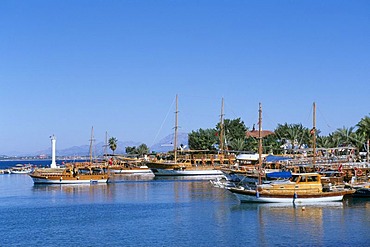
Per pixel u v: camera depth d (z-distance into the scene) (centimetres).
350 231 5047
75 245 4734
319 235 4888
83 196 9125
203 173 14962
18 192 10369
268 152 15775
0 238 5138
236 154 16975
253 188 7350
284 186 7069
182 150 16350
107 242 4819
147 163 15238
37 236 5212
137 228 5506
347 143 13350
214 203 7481
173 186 11000
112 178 14438
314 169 8869
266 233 5034
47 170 13162
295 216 5994
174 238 4909
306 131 16188
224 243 4638
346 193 7169
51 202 8269
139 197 8688
